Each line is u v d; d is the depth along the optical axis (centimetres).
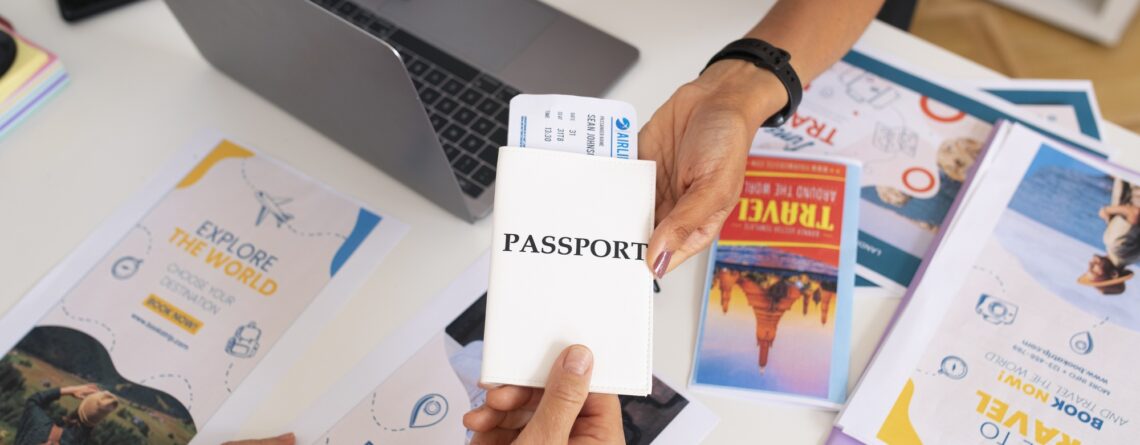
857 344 75
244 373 75
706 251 80
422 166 77
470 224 82
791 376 73
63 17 95
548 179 65
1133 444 69
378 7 94
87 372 75
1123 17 174
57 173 87
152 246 82
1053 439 69
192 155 87
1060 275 76
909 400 71
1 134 89
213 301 79
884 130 86
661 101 89
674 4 96
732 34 94
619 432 67
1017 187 81
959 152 85
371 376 75
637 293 63
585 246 64
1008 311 75
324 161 87
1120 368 72
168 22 96
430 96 87
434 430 72
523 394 66
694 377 73
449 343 76
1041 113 88
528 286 63
